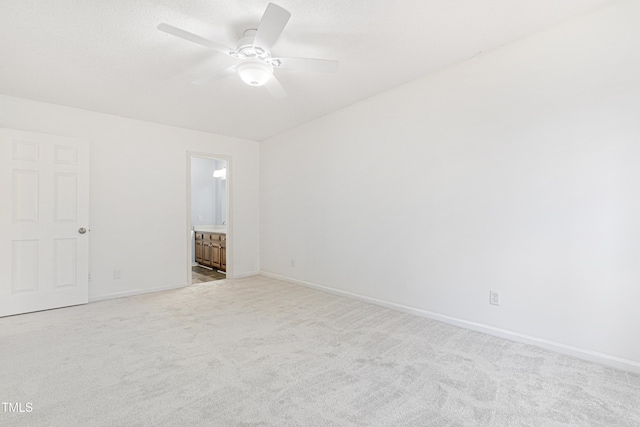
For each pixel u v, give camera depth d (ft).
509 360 6.71
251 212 16.37
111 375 6.11
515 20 6.80
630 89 6.21
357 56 8.18
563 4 6.33
